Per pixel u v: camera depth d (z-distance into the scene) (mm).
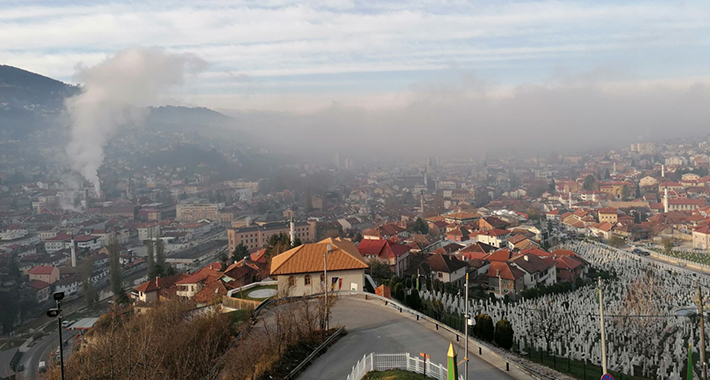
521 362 48250
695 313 87438
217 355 44688
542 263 116562
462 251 134875
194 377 40125
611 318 81875
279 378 38000
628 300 87438
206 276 109500
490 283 109375
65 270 181875
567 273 121125
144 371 39438
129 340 48594
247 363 39312
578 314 85000
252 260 114188
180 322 57125
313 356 42531
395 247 113375
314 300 59469
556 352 64938
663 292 106438
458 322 63438
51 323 139875
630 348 66875
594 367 57219
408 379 35469
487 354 42594
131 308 103188
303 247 69312
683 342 71688
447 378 33531
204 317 53281
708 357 66812
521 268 109812
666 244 176625
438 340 46406
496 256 121625
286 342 43125
